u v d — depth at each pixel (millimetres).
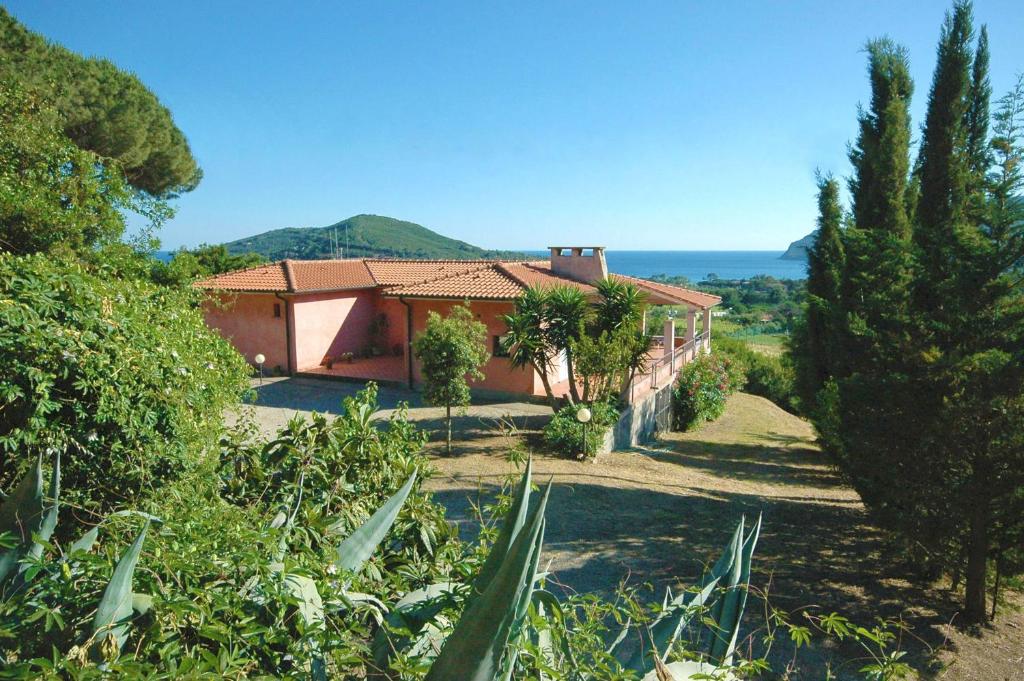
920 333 7656
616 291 16156
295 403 18781
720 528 10398
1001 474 7035
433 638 2832
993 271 7250
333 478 4512
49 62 19078
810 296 12148
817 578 8570
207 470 4781
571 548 9055
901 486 7691
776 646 6676
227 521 3379
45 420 4133
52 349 4215
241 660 2182
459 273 22984
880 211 14094
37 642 2301
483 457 13734
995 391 6973
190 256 12266
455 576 3332
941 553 7660
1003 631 7312
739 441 19422
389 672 2822
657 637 3123
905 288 8094
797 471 15883
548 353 16547
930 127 12836
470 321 16203
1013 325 7230
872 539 10320
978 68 12562
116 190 10914
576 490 11805
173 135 24109
